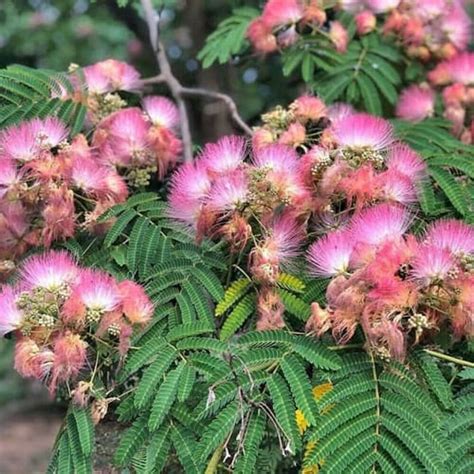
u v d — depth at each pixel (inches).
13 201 51.1
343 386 45.4
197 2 87.8
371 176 48.3
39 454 116.8
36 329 46.3
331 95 62.7
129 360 46.5
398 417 44.8
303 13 62.4
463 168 52.6
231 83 84.6
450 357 46.6
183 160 60.0
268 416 45.8
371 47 64.5
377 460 44.3
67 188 51.2
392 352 45.2
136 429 45.7
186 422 45.6
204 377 46.0
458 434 45.1
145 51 90.7
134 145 54.7
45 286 47.1
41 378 46.4
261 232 48.5
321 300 47.8
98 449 48.0
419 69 65.4
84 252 51.5
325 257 46.9
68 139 53.9
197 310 48.2
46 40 113.9
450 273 45.2
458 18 65.5
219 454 45.1
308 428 44.9
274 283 47.6
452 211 51.1
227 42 65.3
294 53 63.1
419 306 45.8
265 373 45.4
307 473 44.9
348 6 65.0
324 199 48.9
